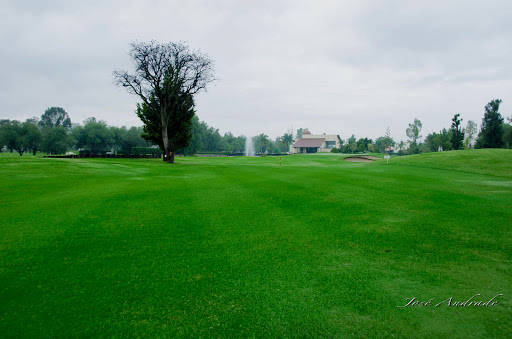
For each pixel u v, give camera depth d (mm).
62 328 3617
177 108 40531
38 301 4203
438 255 5836
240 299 4285
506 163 22828
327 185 14867
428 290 4512
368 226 7797
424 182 15898
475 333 3506
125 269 5242
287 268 5301
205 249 6227
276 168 26844
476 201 10578
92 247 6285
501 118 55312
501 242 6488
